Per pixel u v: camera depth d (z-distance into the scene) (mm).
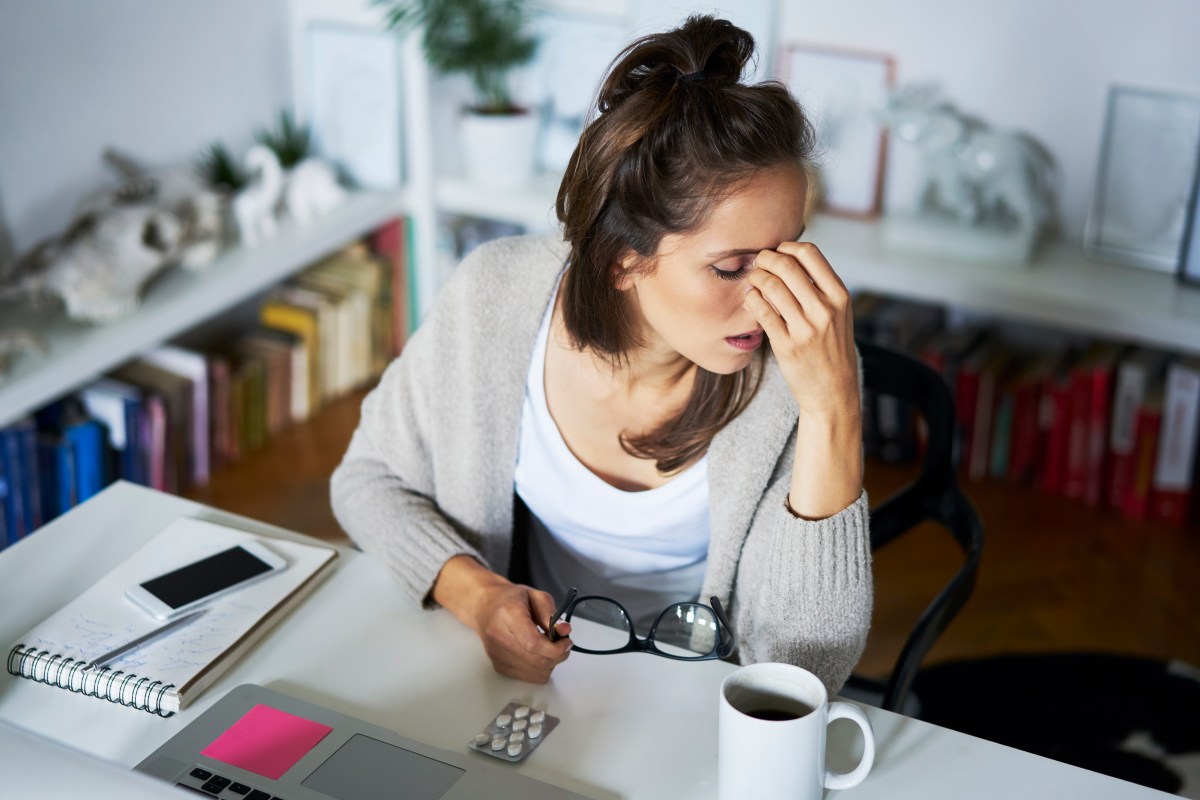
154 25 2803
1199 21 2641
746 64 1166
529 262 1389
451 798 993
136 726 1091
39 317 2510
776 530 1196
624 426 1356
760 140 1074
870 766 994
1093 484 2832
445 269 3406
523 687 1153
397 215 3230
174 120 2922
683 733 1093
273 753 1041
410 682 1159
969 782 1037
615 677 1165
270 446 2994
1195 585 2559
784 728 925
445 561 1286
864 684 1588
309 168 3016
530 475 1418
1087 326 2627
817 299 1099
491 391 1383
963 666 1918
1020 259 2777
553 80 3258
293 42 3240
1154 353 2818
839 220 3051
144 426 2617
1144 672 1891
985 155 2729
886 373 1625
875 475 2961
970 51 2887
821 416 1157
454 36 3076
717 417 1291
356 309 3174
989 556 2654
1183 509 2746
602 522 1404
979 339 3018
